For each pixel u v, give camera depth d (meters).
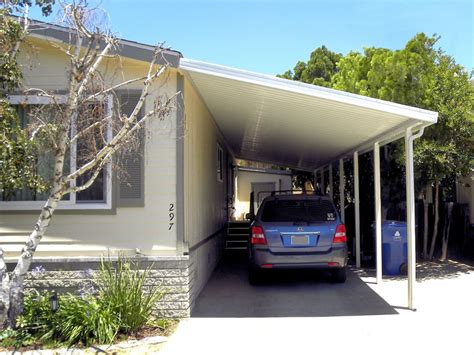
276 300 8.34
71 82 5.74
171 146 7.29
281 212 9.22
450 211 12.75
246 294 8.85
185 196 7.55
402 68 10.43
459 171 10.69
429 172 10.67
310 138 11.24
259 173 25.28
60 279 7.01
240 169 24.86
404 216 13.05
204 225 10.10
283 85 6.78
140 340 5.99
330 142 11.17
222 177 15.01
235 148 17.67
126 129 5.83
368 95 11.08
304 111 8.31
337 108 7.43
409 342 5.95
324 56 23.78
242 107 9.26
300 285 9.62
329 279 10.15
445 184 13.14
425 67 10.80
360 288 9.23
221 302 8.22
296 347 5.84
